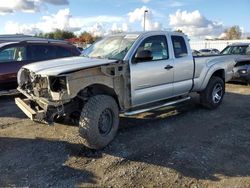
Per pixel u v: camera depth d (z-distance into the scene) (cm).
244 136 578
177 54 663
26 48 912
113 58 564
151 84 597
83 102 509
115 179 411
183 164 454
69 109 495
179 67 659
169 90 645
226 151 505
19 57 899
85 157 477
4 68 864
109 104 504
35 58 920
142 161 463
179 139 557
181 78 671
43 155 484
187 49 692
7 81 870
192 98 891
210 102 759
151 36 612
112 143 531
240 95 987
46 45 948
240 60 1157
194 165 451
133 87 561
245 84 1211
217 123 659
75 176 418
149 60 582
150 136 570
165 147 517
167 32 652
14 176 417
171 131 601
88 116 478
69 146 519
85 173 426
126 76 545
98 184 398
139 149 507
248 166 452
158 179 411
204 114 730
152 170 435
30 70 522
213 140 554
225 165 454
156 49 619
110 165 450
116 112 522
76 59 559
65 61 538
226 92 1043
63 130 596
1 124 640
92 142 485
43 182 402
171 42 652
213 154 492
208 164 456
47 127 616
